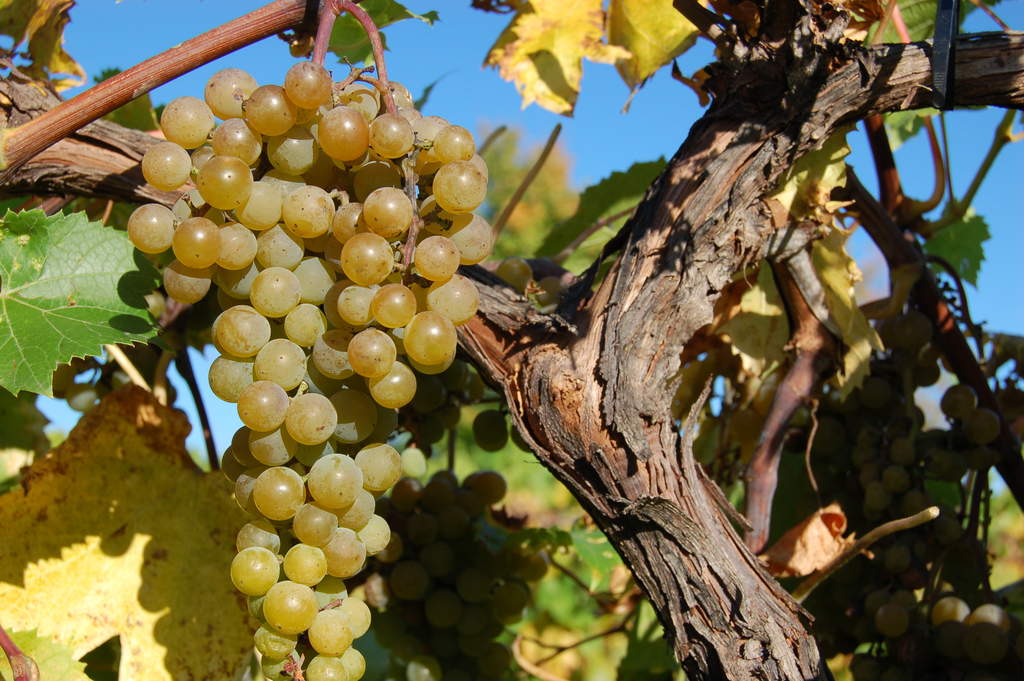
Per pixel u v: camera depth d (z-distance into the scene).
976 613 0.57
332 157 0.44
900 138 0.81
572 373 0.48
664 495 0.47
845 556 0.56
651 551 0.47
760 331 0.63
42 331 0.50
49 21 0.60
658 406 0.48
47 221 0.52
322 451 0.44
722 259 0.49
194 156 0.45
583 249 0.81
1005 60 0.50
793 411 0.60
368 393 0.45
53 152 0.55
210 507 0.57
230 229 0.44
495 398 0.65
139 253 0.53
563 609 1.15
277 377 0.43
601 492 0.48
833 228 0.57
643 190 0.82
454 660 0.65
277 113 0.43
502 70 0.68
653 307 0.48
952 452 0.62
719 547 0.47
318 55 0.44
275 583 0.43
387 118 0.43
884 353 0.67
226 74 0.45
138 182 0.56
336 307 0.44
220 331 0.44
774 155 0.50
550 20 0.68
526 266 0.61
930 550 0.62
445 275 0.43
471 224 0.45
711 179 0.49
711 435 0.73
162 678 0.54
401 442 0.77
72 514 0.55
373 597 0.63
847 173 0.62
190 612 0.55
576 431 0.48
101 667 0.61
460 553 0.64
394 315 0.42
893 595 0.60
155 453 0.57
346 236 0.44
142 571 0.55
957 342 0.66
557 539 0.68
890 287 0.66
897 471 0.62
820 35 0.50
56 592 0.54
